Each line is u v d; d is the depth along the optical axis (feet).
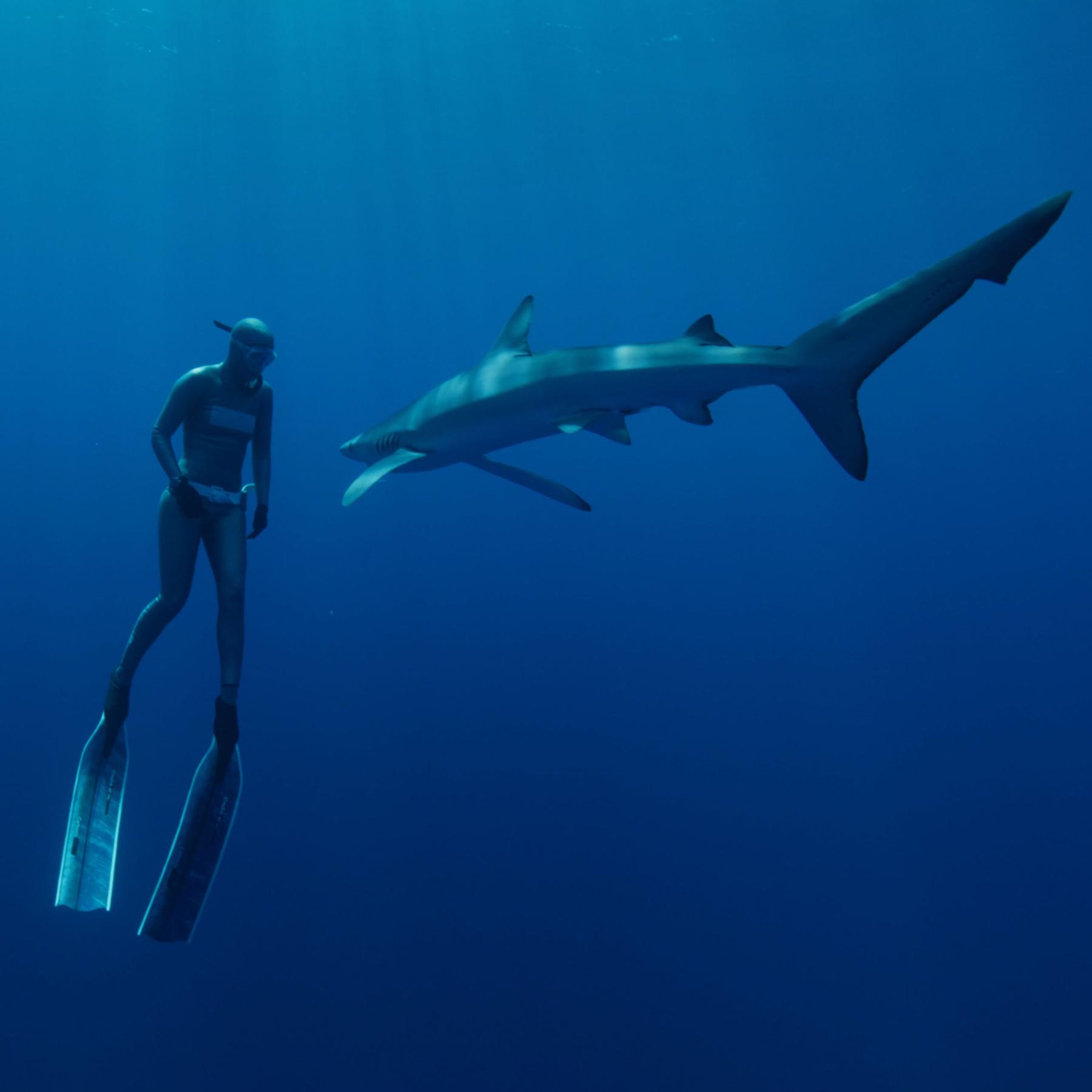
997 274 11.50
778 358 12.66
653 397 13.52
